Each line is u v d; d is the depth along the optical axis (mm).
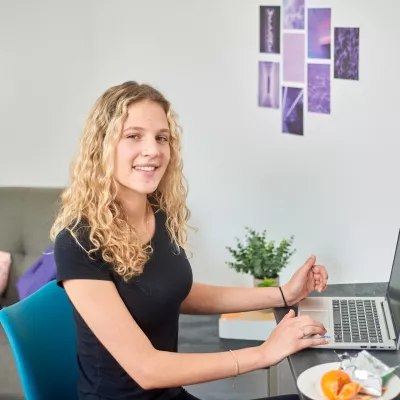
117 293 1753
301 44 3564
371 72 3377
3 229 3264
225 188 3955
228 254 4023
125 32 4016
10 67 4223
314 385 1605
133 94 1815
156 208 1991
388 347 1789
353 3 3361
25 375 1849
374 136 3438
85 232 1771
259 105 3789
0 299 3223
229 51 3818
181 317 3957
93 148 1814
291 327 1740
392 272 2107
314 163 3646
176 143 1950
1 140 4320
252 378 3117
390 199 3451
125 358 1705
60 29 4113
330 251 3688
